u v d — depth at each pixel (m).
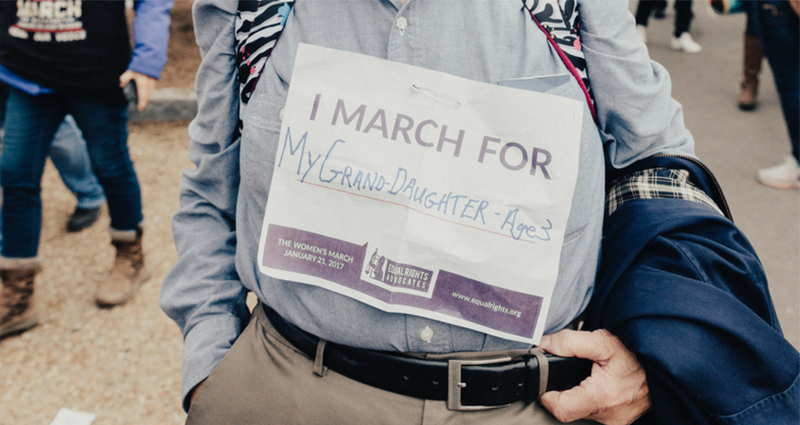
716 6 3.15
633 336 0.83
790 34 3.34
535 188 0.80
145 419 2.05
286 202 0.86
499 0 0.82
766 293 0.90
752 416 0.82
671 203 0.95
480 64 0.81
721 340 0.82
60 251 2.94
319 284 0.87
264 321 1.01
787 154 4.09
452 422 0.89
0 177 2.26
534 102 0.79
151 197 3.36
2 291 2.38
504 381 0.87
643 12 6.34
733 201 3.54
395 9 0.82
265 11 0.89
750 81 4.72
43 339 2.39
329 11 0.85
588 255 0.91
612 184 1.05
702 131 4.45
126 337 2.42
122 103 2.35
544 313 0.82
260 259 0.89
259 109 0.89
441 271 0.83
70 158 2.88
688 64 5.84
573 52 0.85
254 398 0.96
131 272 2.62
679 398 0.85
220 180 1.03
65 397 2.13
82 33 2.14
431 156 0.81
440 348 0.86
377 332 0.87
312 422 0.93
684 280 0.85
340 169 0.83
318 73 0.84
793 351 0.84
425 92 0.81
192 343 1.03
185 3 6.42
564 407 0.88
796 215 3.39
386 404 0.90
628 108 0.90
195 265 1.07
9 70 2.14
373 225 0.83
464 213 0.81
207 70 0.96
